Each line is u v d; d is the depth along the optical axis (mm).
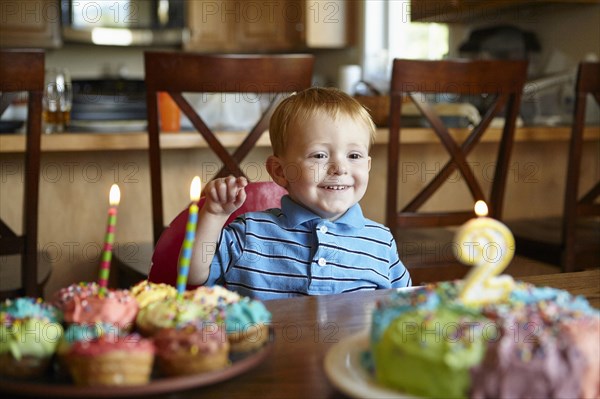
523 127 2541
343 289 1350
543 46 3363
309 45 4379
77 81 3219
